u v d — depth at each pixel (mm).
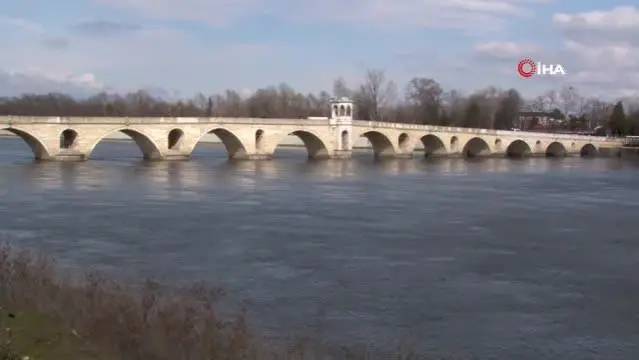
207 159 120625
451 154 153500
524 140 166125
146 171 90625
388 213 57000
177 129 112000
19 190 65812
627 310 30234
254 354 19125
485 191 76312
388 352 24188
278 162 117688
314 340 24719
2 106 184375
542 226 51688
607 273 36812
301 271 35750
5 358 14961
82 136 101812
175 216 52719
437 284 33812
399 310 29359
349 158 133875
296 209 58250
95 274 30984
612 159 156625
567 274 36406
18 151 129500
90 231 45438
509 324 28000
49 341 18062
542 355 24844
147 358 17781
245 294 30953
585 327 27891
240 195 67375
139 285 30594
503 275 36000
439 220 53750
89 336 18875
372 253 40656
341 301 30406
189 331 19594
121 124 105000
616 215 58000
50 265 29969
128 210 55156
